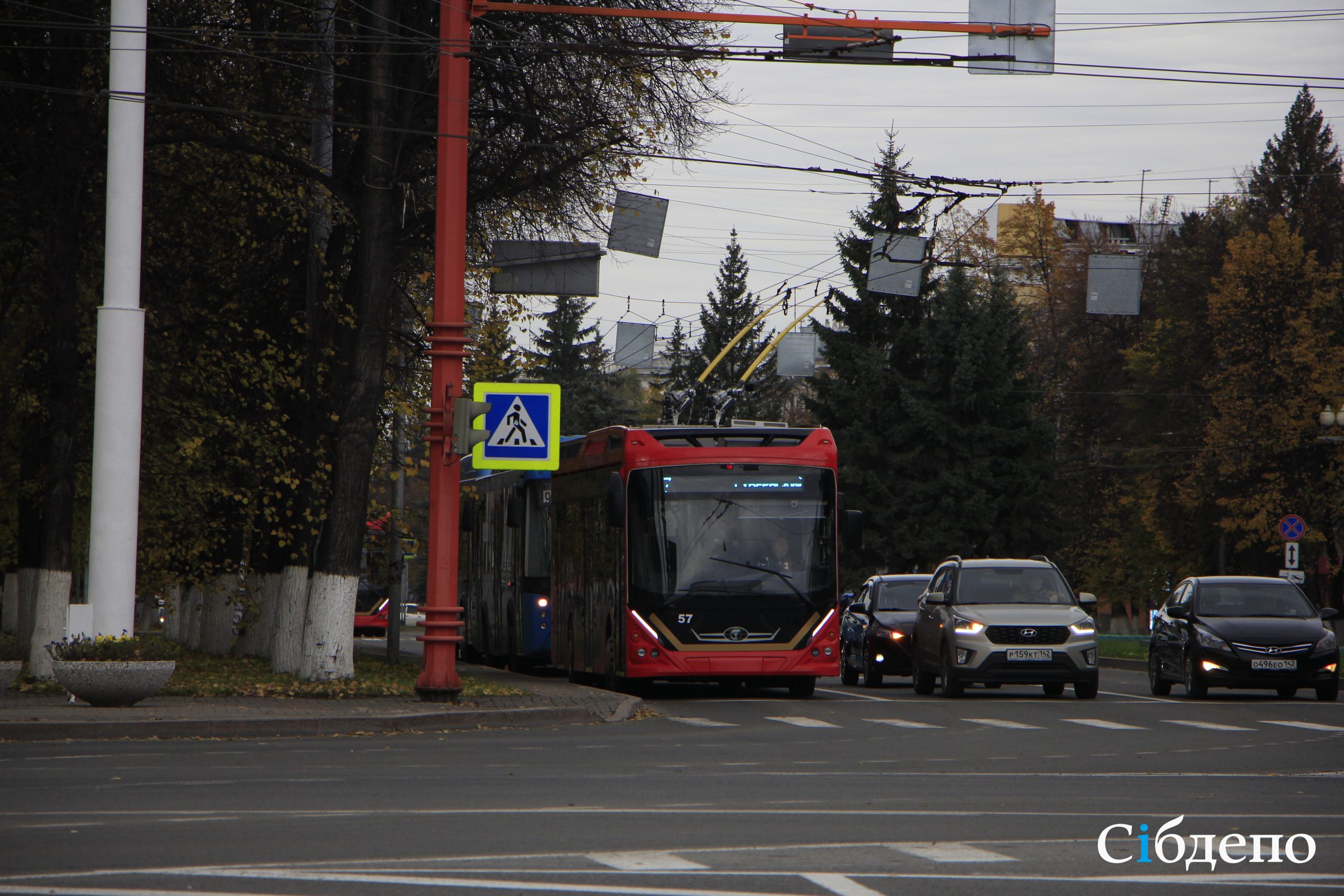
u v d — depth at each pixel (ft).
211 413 185.47
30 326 174.19
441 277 143.64
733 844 64.03
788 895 52.26
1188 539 451.94
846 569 448.65
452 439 143.74
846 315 475.72
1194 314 449.06
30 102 167.73
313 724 123.13
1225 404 417.28
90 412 172.45
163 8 174.29
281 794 80.74
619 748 112.06
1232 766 102.01
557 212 183.01
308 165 169.17
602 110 175.22
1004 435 443.32
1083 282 487.61
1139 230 528.22
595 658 185.98
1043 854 61.98
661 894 52.19
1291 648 172.24
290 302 197.98
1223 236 459.73
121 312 139.95
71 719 118.11
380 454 217.77
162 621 315.37
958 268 456.86
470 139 177.37
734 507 174.40
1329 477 407.23
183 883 54.29
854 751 112.27
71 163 160.76
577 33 171.01
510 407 146.72
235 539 226.38
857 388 457.27
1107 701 172.24
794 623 172.96
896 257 266.57
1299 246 413.39
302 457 193.57
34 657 160.15
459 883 54.19
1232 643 172.35
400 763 98.89
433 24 175.52
